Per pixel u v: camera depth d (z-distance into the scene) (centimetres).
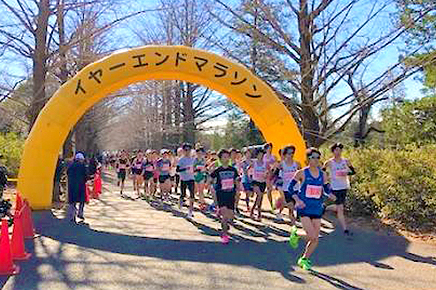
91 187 1794
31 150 1193
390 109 2189
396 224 995
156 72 1238
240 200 1563
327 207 1162
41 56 1456
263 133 1326
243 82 1264
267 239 898
